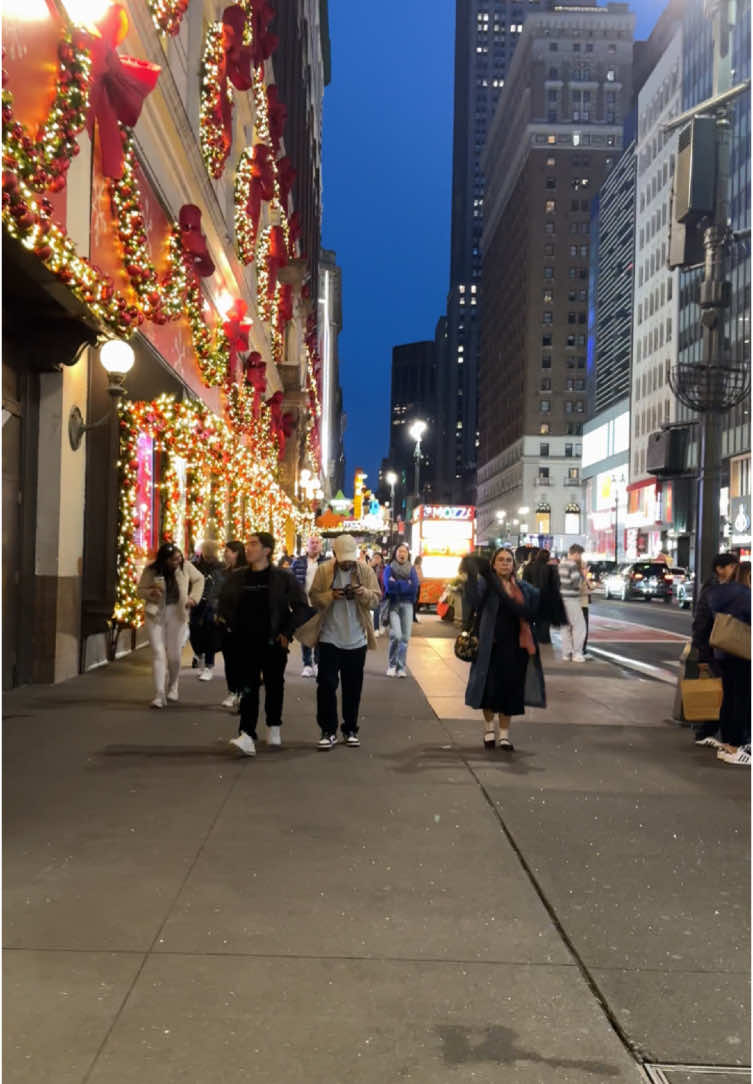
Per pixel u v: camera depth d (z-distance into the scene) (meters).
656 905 4.71
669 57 87.19
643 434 91.69
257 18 26.03
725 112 12.02
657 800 6.80
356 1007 3.57
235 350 23.98
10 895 4.62
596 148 140.00
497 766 7.82
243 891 4.75
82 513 12.18
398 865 5.21
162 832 5.70
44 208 8.54
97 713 9.62
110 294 9.98
